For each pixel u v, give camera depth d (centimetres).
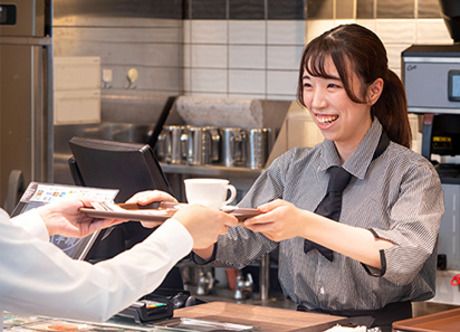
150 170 271
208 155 549
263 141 537
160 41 574
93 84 529
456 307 288
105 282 187
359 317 254
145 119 566
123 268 190
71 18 513
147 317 238
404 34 519
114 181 283
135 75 556
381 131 279
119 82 546
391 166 276
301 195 289
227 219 214
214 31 580
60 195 250
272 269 532
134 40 554
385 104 283
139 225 287
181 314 254
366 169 277
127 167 275
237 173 529
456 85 405
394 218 266
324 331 233
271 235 244
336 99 267
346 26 271
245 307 262
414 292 277
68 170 517
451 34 443
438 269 410
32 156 504
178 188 566
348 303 274
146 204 241
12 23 500
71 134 518
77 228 227
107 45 536
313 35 533
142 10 558
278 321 246
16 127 505
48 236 223
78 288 184
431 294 282
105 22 534
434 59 407
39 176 506
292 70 558
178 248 198
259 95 570
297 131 526
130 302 192
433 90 409
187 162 552
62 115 512
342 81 265
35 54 500
